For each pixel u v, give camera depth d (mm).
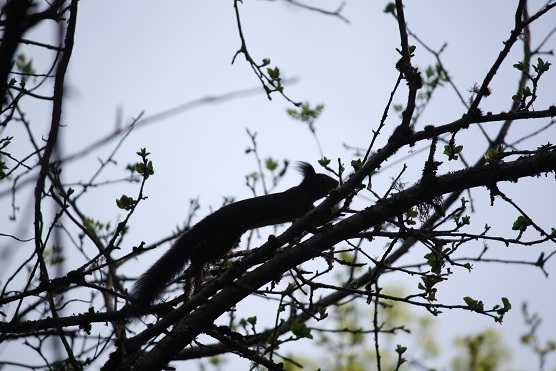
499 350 14695
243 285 8453
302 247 8570
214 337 9180
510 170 8641
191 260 12383
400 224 8438
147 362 8703
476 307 8422
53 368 9094
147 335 8375
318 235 9023
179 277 11750
